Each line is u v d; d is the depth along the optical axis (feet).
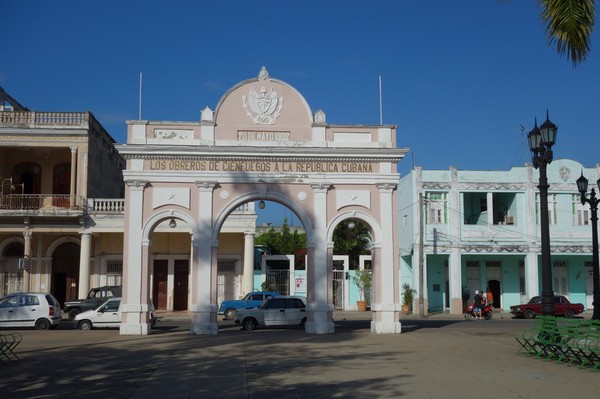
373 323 76.13
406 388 36.40
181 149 75.10
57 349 59.00
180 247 122.52
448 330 80.07
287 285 127.65
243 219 118.73
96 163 119.44
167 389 36.99
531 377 40.45
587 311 131.95
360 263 137.18
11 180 115.14
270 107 78.07
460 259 127.34
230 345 61.62
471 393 34.73
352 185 77.82
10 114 112.47
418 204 127.54
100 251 118.93
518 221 129.39
